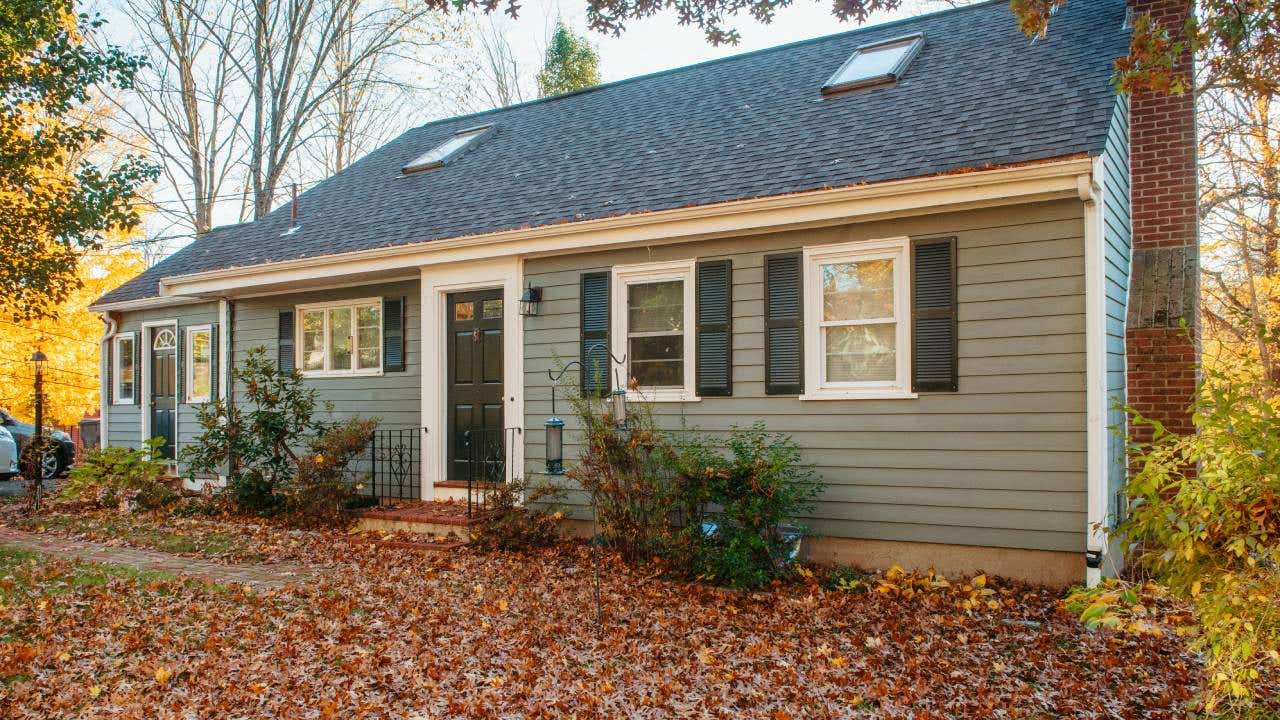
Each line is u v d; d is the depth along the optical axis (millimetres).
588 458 7695
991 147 7027
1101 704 4465
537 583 6977
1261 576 3439
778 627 5816
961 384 6926
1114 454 7023
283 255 10898
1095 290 6441
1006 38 9477
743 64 12094
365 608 6168
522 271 9141
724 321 7969
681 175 8805
